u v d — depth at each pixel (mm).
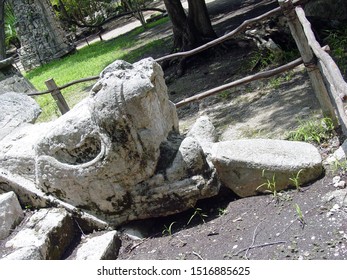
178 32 8297
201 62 7973
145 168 3418
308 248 2855
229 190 3676
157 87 3691
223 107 5785
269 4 11305
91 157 3494
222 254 3062
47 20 16156
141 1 17031
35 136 4035
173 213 3525
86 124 3398
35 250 3182
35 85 11359
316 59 4031
